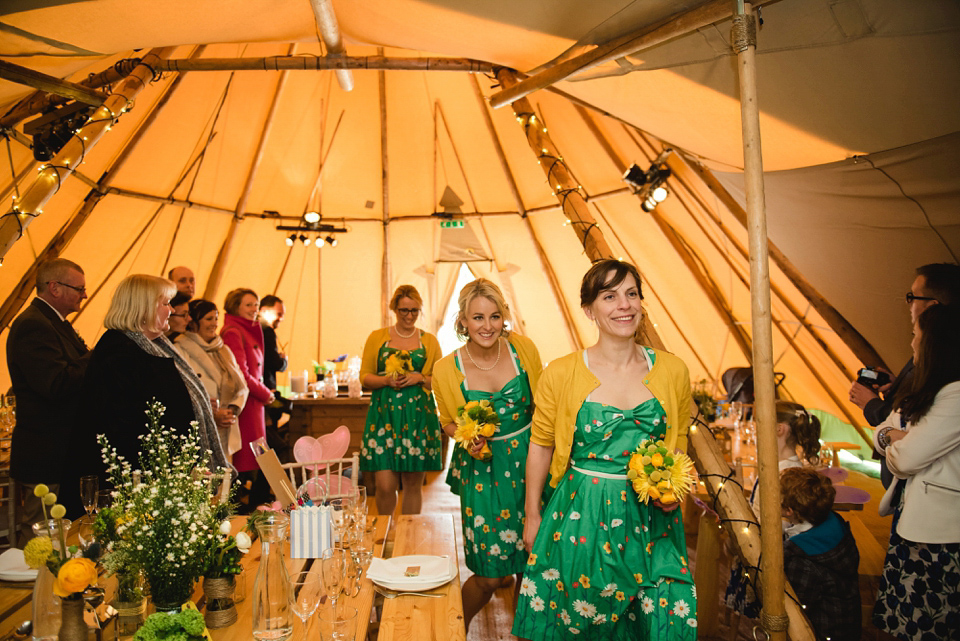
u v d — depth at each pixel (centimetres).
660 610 204
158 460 192
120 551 170
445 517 282
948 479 242
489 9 306
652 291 743
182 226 739
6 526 395
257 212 823
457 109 761
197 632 148
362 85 739
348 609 173
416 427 428
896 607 254
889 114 270
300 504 261
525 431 298
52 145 399
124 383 272
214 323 448
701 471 283
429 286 900
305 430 665
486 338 288
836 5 222
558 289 862
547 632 214
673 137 398
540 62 370
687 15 255
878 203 335
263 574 171
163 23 329
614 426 216
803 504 285
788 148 327
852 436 743
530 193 821
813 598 282
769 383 236
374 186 839
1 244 340
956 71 233
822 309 460
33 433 319
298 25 414
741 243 544
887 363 456
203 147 695
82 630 157
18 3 266
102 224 661
